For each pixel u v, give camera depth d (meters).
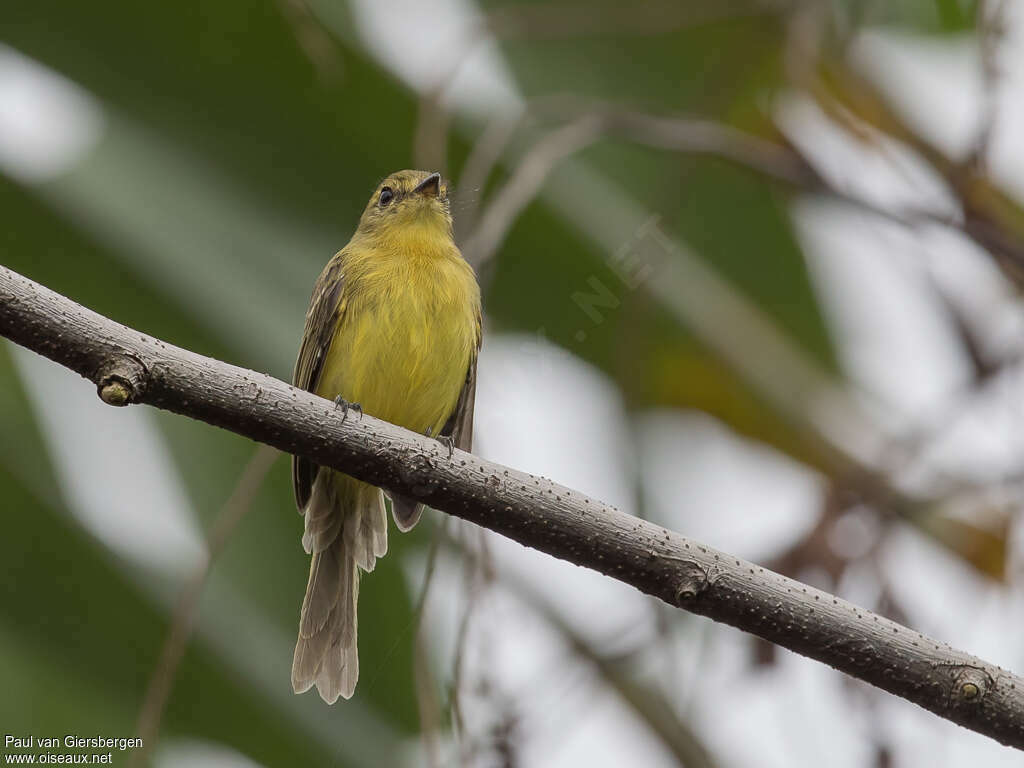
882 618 7.52
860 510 10.48
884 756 9.05
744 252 12.96
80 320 7.20
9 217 10.50
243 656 10.28
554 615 10.28
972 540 10.71
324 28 11.18
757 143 11.12
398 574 11.02
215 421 7.52
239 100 11.26
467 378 11.87
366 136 11.52
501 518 7.70
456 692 7.90
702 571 7.53
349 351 11.55
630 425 11.41
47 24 10.94
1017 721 7.32
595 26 11.97
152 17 10.93
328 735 10.06
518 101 12.43
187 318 10.71
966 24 12.83
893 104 12.43
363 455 7.69
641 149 12.43
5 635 9.98
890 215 10.91
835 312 13.04
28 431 10.50
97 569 10.19
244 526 10.80
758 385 12.19
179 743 9.98
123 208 10.73
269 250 11.44
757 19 12.46
